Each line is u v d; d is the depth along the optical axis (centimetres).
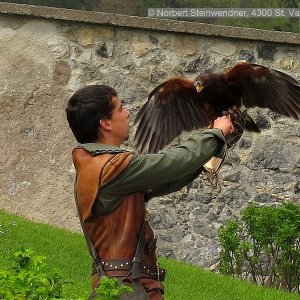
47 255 882
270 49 1148
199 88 541
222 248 1077
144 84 1165
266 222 992
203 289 866
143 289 408
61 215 1173
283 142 1136
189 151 412
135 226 414
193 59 1155
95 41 1174
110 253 413
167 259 1041
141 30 1162
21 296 392
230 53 1152
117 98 430
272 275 995
